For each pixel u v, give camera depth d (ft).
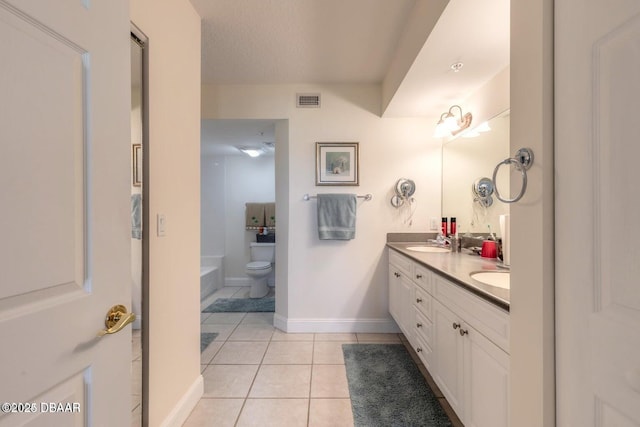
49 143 1.69
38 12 1.62
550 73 2.22
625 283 1.72
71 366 1.83
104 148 2.06
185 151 4.86
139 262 3.83
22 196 1.56
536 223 2.31
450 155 8.08
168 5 4.35
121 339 2.24
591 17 1.90
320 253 8.54
